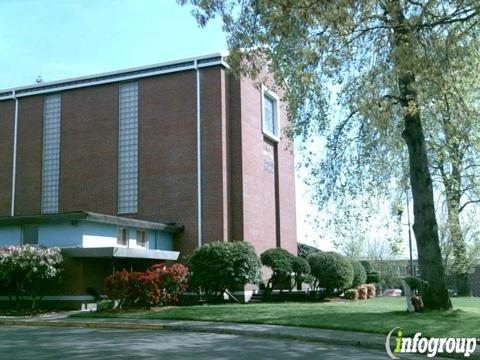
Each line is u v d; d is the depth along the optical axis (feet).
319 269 102.53
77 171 114.52
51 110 119.34
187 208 104.73
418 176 67.77
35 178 117.70
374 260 218.79
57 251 79.41
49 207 115.65
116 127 113.09
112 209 110.42
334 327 54.34
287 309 69.62
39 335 53.36
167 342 47.57
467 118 57.06
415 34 46.29
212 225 102.63
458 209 102.94
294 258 100.27
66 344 46.03
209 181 104.06
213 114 105.81
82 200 113.09
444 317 59.57
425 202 67.36
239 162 106.32
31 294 80.12
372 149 72.08
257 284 93.61
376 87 57.16
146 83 112.16
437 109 56.90
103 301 76.28
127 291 74.74
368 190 73.46
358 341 46.98
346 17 44.19
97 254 79.71
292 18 46.60
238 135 107.24
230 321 61.36
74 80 117.29
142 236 97.81
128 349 42.86
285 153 128.16
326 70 57.88
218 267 85.61
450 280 158.71
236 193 105.81
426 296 66.13
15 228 87.45
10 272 75.72
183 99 108.37
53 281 81.46
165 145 108.37
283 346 45.52
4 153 121.08
